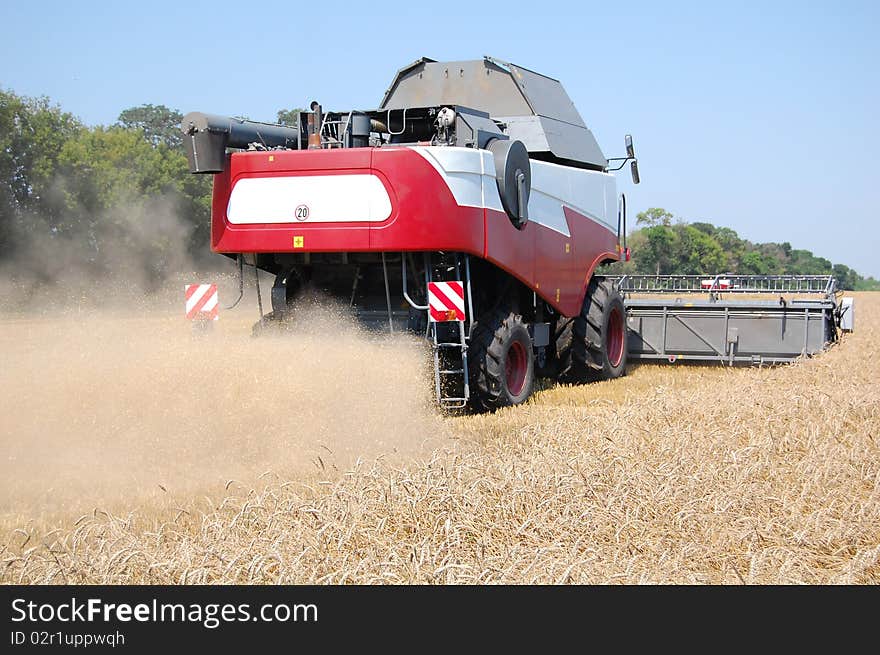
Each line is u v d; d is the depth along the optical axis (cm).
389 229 927
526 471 638
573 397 1175
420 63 1281
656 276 1773
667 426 853
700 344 1523
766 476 681
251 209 960
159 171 5400
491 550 516
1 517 604
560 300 1190
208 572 475
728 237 10931
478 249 976
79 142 5203
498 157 1018
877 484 637
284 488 639
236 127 982
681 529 546
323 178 942
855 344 1727
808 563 525
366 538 515
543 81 1302
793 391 1033
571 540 534
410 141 1070
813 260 13300
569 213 1220
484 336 1029
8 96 4856
